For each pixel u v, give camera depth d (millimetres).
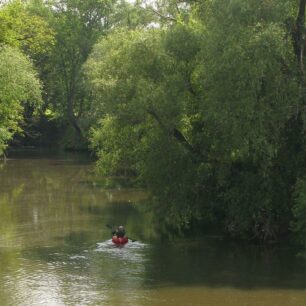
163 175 31891
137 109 29750
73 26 101188
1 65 48438
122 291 23422
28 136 110938
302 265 27250
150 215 40094
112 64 31859
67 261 28016
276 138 28875
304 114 28609
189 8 37188
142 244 31750
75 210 42156
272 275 25656
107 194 49969
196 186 32312
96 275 25625
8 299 22344
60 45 101750
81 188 53906
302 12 29250
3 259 28359
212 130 30469
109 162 38406
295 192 29328
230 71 26828
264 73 27234
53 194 50188
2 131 49062
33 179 61281
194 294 23109
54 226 36344
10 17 51219
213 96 27859
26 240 32469
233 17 27469
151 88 29844
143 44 30750
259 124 27203
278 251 29922
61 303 21906
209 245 31516
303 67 29109
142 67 30594
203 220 37625
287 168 30531
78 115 106250
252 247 30812
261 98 27594
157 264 27469
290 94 27766
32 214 40438
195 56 30219
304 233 29500
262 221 31844
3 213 40781
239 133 27516
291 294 23109
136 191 51812
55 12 103125
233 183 31688
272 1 27406
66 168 73250
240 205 31016
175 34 30406
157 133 31641
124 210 42188
